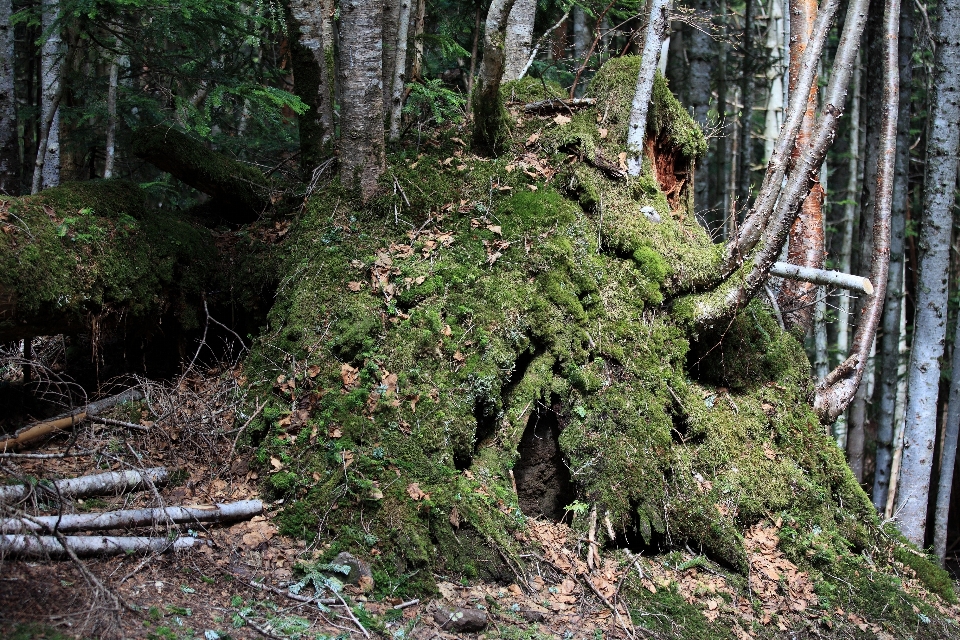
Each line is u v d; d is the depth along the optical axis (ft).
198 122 21.90
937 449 45.62
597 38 29.12
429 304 19.54
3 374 19.85
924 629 20.36
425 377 18.48
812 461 23.65
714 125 32.63
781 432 23.61
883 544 23.58
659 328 21.53
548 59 35.40
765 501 21.68
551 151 22.99
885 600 20.71
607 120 23.86
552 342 19.85
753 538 20.97
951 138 29.63
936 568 23.48
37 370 19.01
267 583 14.82
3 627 11.59
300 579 15.10
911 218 52.80
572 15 44.06
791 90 28.07
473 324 19.33
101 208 19.39
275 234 22.91
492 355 18.92
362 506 16.56
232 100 27.22
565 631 15.94
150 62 25.04
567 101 24.57
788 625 18.84
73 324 18.01
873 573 21.71
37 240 17.30
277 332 19.83
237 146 30.78
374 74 21.33
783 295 28.94
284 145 31.22
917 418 30.14
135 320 19.67
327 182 22.56
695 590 18.60
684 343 21.90
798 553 21.06
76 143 30.63
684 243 23.09
